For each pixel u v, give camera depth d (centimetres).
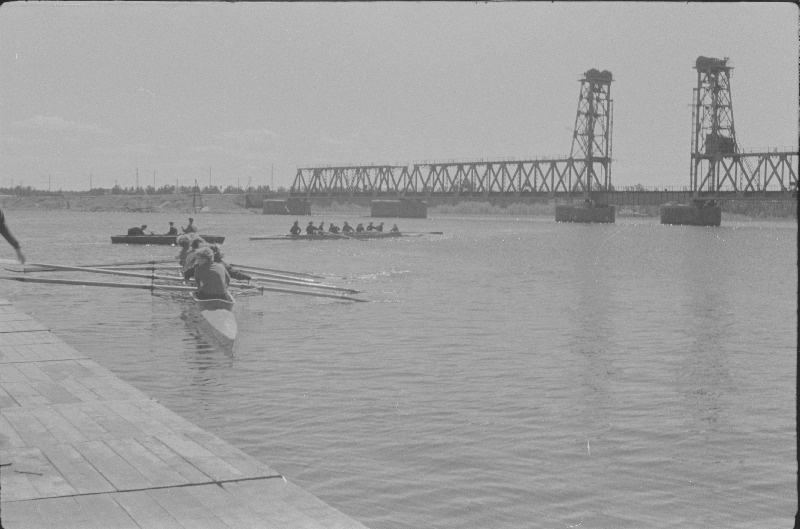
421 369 1973
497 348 2302
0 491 820
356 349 2236
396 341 2380
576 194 19938
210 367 1947
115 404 1161
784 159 15775
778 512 1098
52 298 3197
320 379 1833
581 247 9188
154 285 2988
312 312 2973
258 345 2264
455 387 1781
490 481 1198
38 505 787
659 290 4222
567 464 1274
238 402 1611
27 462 910
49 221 18238
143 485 846
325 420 1491
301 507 797
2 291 3416
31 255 6072
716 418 1550
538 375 1930
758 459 1312
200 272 2425
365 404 1614
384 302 3375
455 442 1373
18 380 1306
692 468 1263
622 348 2339
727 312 3256
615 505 1116
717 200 17388
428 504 1109
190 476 874
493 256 7138
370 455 1302
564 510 1095
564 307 3350
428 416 1530
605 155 19925
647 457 1320
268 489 843
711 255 7819
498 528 1040
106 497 812
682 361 2145
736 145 16812
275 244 8300
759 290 4272
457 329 2639
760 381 1891
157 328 2489
